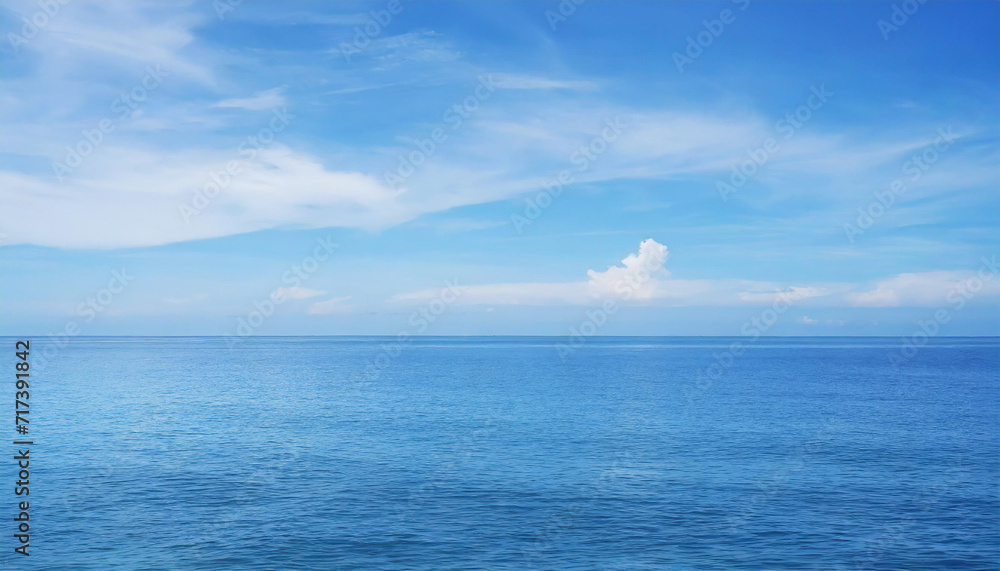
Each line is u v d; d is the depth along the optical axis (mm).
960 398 69500
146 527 25078
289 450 40281
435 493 29891
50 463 36625
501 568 21141
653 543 23422
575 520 25922
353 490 30500
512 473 33844
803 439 43844
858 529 24938
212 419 54562
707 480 32250
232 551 22500
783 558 22000
